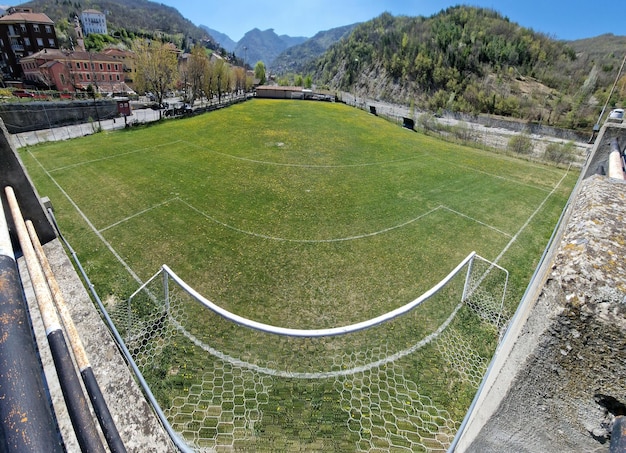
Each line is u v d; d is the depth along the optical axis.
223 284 7.45
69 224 9.79
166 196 12.12
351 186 14.06
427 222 10.88
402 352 5.39
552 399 0.87
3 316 0.82
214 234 9.66
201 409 4.28
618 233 0.90
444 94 60.78
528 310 0.92
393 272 8.11
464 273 7.86
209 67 39.75
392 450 3.90
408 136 25.81
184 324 5.93
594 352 0.74
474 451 1.11
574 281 0.75
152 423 1.63
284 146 20.48
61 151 17.22
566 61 65.81
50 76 49.44
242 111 34.25
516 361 0.89
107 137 20.86
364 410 4.37
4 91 30.72
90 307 2.07
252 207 11.64
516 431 0.99
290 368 5.00
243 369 4.95
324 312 6.70
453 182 15.02
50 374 1.50
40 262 1.64
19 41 56.84
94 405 1.13
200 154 17.84
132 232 9.52
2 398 0.69
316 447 3.90
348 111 38.34
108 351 1.86
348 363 5.12
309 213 11.34
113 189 12.53
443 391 4.70
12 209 1.88
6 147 2.15
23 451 0.63
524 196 13.58
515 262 8.61
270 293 7.21
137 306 6.37
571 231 0.97
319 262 8.45
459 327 6.05
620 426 0.74
